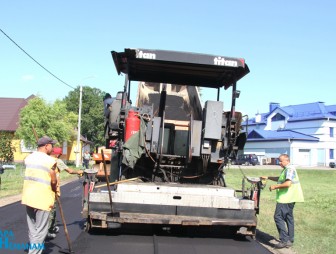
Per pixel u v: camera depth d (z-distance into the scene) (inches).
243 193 349.4
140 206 311.0
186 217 311.1
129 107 341.4
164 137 348.5
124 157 327.9
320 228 397.1
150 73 389.1
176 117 411.8
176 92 427.8
